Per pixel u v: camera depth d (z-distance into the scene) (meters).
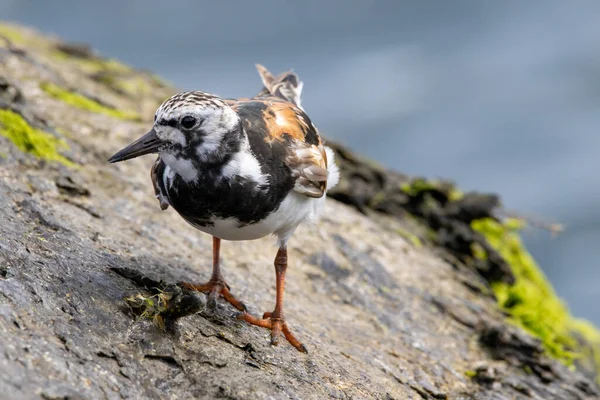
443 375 10.68
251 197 8.45
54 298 7.91
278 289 9.50
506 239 16.08
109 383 7.20
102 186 11.51
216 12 37.06
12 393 6.39
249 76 33.44
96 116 13.72
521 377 11.38
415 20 37.94
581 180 29.28
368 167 15.64
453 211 15.21
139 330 8.02
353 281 12.12
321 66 34.91
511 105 32.47
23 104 12.33
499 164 30.41
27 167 10.71
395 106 33.44
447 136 31.53
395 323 11.48
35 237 8.91
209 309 9.39
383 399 9.08
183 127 8.16
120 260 9.38
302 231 12.88
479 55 35.78
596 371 14.30
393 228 14.41
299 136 9.06
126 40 34.94
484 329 12.05
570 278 25.95
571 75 34.56
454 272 13.85
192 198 8.48
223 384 7.84
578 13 38.41
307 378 8.70
